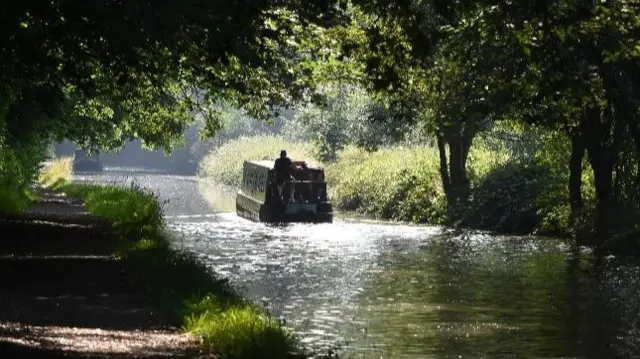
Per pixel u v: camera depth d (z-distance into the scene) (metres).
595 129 69.44
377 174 112.94
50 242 56.12
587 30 36.16
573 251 65.44
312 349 33.59
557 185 81.56
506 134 103.44
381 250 67.62
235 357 25.89
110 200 88.00
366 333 36.97
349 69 44.97
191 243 72.12
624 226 68.38
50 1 34.16
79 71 41.81
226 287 39.97
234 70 45.88
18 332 26.55
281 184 95.81
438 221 91.75
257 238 76.81
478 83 56.22
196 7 33.75
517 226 81.50
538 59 38.12
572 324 39.09
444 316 40.91
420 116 65.81
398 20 33.94
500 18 34.41
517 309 42.66
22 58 38.12
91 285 39.28
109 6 34.06
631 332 37.44
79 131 93.19
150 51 40.97
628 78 65.44
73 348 24.55
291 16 39.06
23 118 74.69
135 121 85.81
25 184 94.38
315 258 62.72
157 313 33.06
